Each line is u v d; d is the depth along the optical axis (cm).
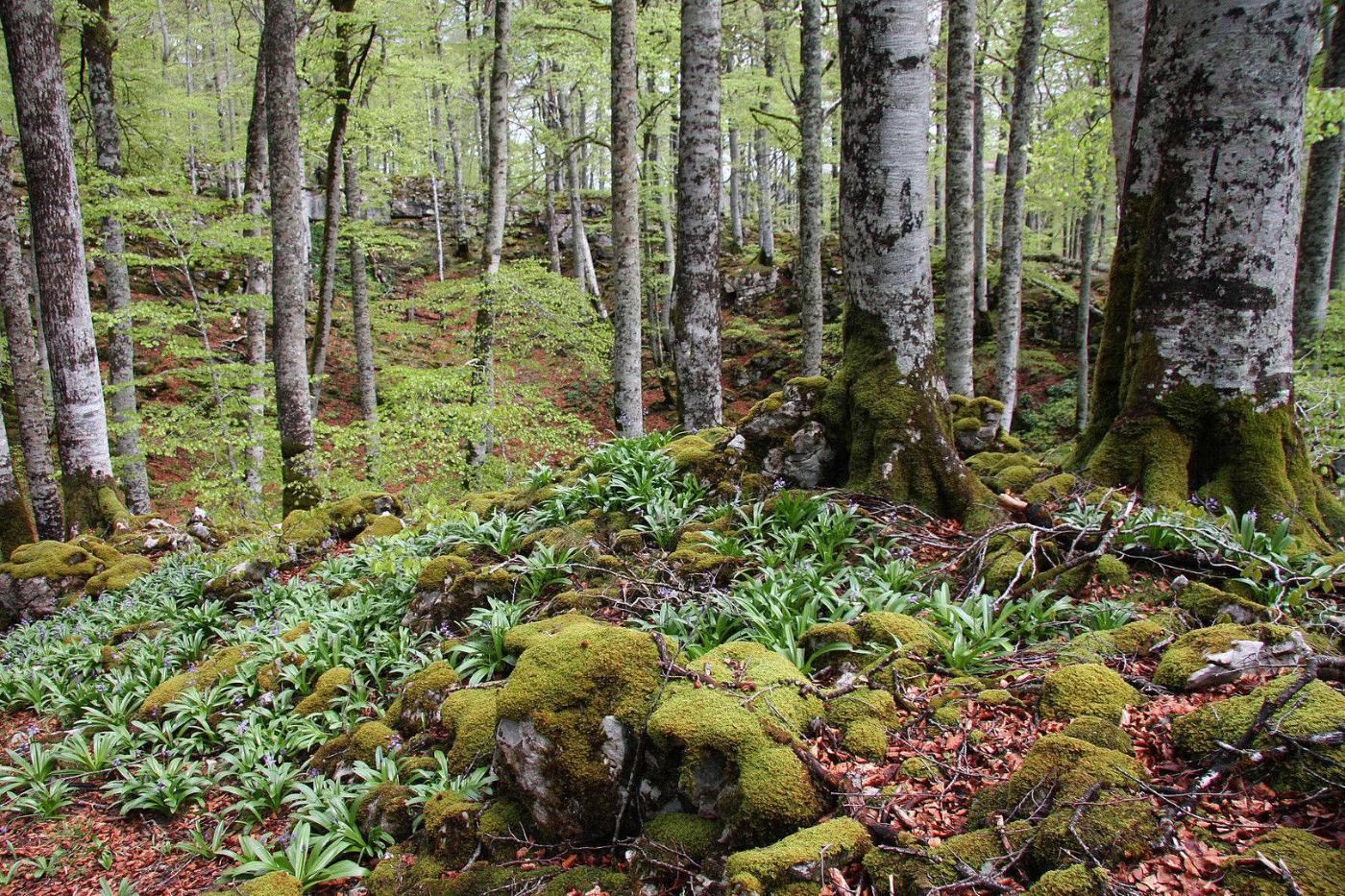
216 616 816
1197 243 518
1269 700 269
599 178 4122
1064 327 2138
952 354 1201
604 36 1531
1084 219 1767
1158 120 557
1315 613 381
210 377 1452
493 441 1229
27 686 716
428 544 763
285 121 1081
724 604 468
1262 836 231
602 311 2481
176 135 2255
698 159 884
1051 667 366
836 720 336
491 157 1339
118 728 582
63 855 463
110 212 1262
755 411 715
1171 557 463
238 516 1106
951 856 252
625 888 307
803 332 1424
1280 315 514
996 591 467
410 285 2925
